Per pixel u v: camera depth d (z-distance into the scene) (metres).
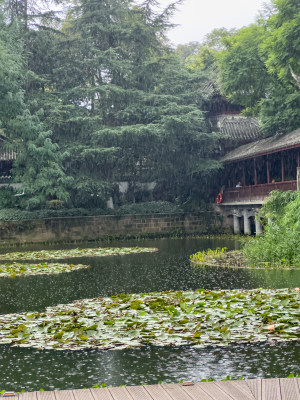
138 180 44.28
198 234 40.66
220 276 16.08
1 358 7.67
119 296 12.34
